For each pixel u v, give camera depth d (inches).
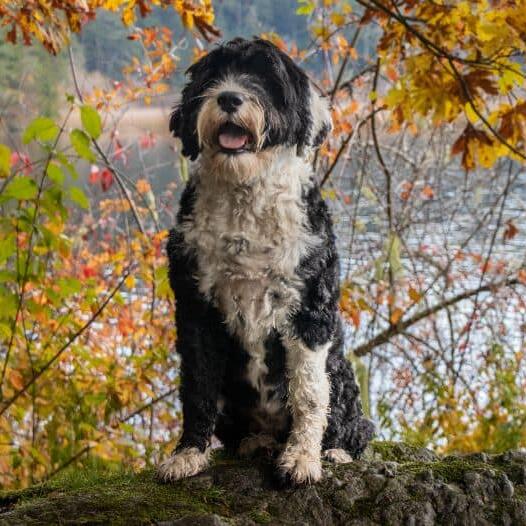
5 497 181.8
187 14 221.5
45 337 268.5
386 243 363.3
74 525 152.4
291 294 166.4
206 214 165.5
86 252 338.6
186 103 178.9
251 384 176.9
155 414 309.1
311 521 158.2
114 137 389.1
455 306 391.5
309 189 173.0
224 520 153.9
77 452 252.8
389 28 231.1
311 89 185.5
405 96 222.8
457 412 335.3
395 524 157.8
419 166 389.7
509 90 213.8
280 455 170.4
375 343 366.3
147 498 162.2
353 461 179.6
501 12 208.7
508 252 426.9
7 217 215.8
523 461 176.6
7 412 255.1
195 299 168.9
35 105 393.1
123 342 313.7
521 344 381.7
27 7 217.0
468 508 159.9
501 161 406.9
